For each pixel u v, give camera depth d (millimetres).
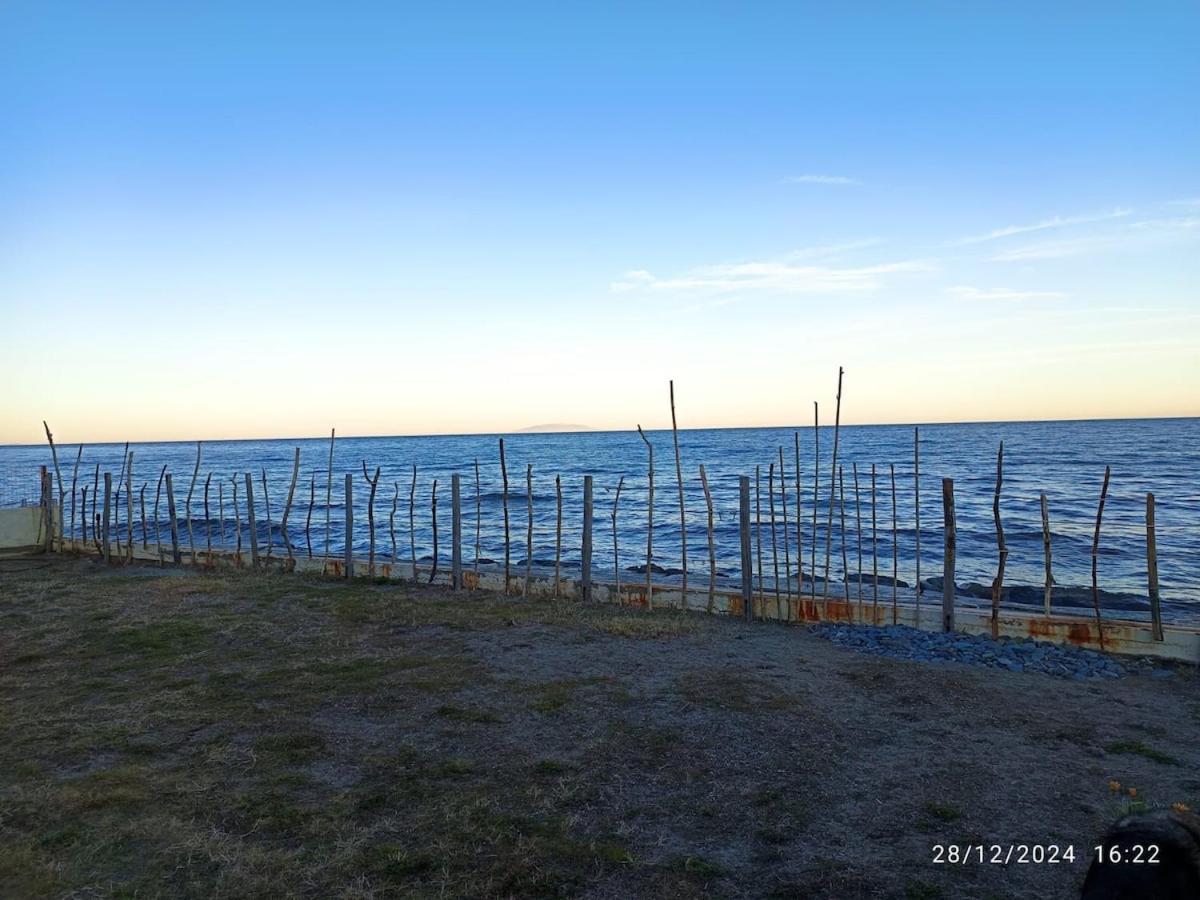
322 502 35406
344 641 9711
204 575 14523
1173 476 36062
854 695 7547
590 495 12078
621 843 4867
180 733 6742
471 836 4938
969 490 32188
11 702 7555
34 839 4906
